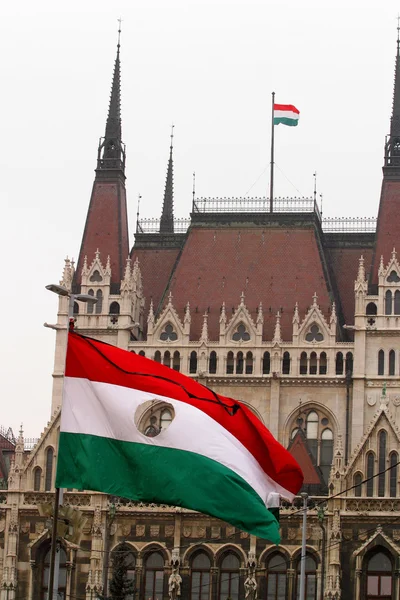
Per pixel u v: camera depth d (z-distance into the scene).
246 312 127.25
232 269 133.12
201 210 137.75
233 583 114.56
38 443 120.94
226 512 50.12
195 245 135.38
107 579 115.69
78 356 51.44
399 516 112.75
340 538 112.94
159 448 50.56
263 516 49.97
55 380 127.44
